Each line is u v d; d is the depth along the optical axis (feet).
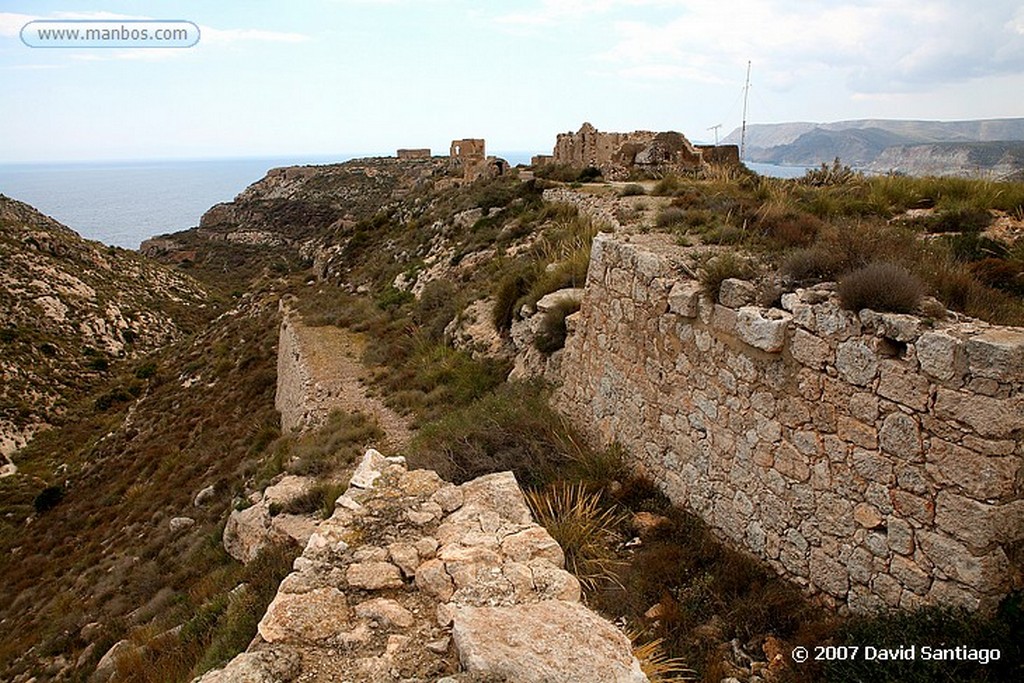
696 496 22.02
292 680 10.30
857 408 15.81
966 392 13.30
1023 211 28.48
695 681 15.24
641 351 25.11
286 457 43.62
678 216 33.19
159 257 274.77
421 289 81.15
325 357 65.62
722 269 20.88
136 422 97.91
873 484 15.52
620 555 20.66
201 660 20.72
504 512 15.87
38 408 135.13
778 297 19.30
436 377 48.78
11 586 59.57
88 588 48.78
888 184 36.65
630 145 88.89
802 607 17.19
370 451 19.04
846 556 16.35
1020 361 12.69
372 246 134.62
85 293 185.37
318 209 302.04
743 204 33.37
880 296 15.52
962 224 27.66
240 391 87.45
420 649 11.10
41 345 155.84
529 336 40.55
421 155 378.32
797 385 17.57
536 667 9.59
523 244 67.46
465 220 93.91
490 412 32.30
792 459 17.83
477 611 11.21
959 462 13.51
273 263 230.68
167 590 37.06
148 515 59.82
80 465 96.22
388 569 13.33
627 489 24.09
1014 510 13.19
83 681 32.73
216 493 52.85
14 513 83.46
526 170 118.73
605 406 28.09
